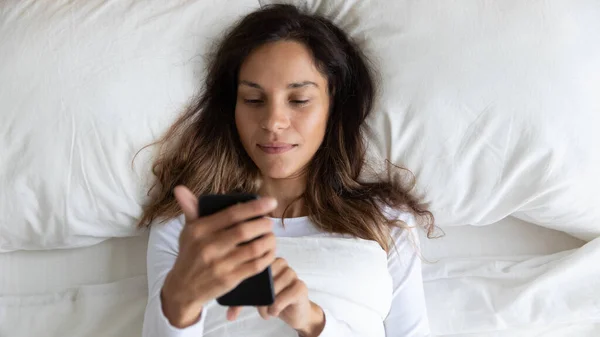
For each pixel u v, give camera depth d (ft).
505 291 3.79
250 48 3.31
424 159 3.60
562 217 3.76
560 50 3.50
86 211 3.53
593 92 3.52
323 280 3.29
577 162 3.53
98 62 3.40
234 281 2.20
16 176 3.36
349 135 3.71
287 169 3.40
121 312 3.61
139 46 3.47
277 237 3.43
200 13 3.59
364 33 3.66
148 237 3.89
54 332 3.53
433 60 3.53
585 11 3.58
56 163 3.37
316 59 3.38
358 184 3.75
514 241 4.06
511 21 3.52
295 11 3.51
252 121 3.34
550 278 3.78
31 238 3.59
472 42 3.52
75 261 3.80
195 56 3.57
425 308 3.60
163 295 2.64
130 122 3.43
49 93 3.34
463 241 4.06
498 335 3.71
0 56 3.34
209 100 3.66
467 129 3.53
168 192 3.60
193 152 3.66
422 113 3.53
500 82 3.48
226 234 2.14
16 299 3.62
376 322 3.38
